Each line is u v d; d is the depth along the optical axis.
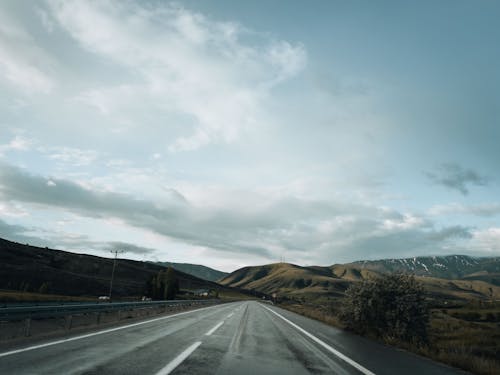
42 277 100.19
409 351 11.94
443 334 21.81
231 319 21.69
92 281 110.50
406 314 15.53
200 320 19.91
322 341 12.56
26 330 10.41
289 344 11.23
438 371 8.13
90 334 11.19
